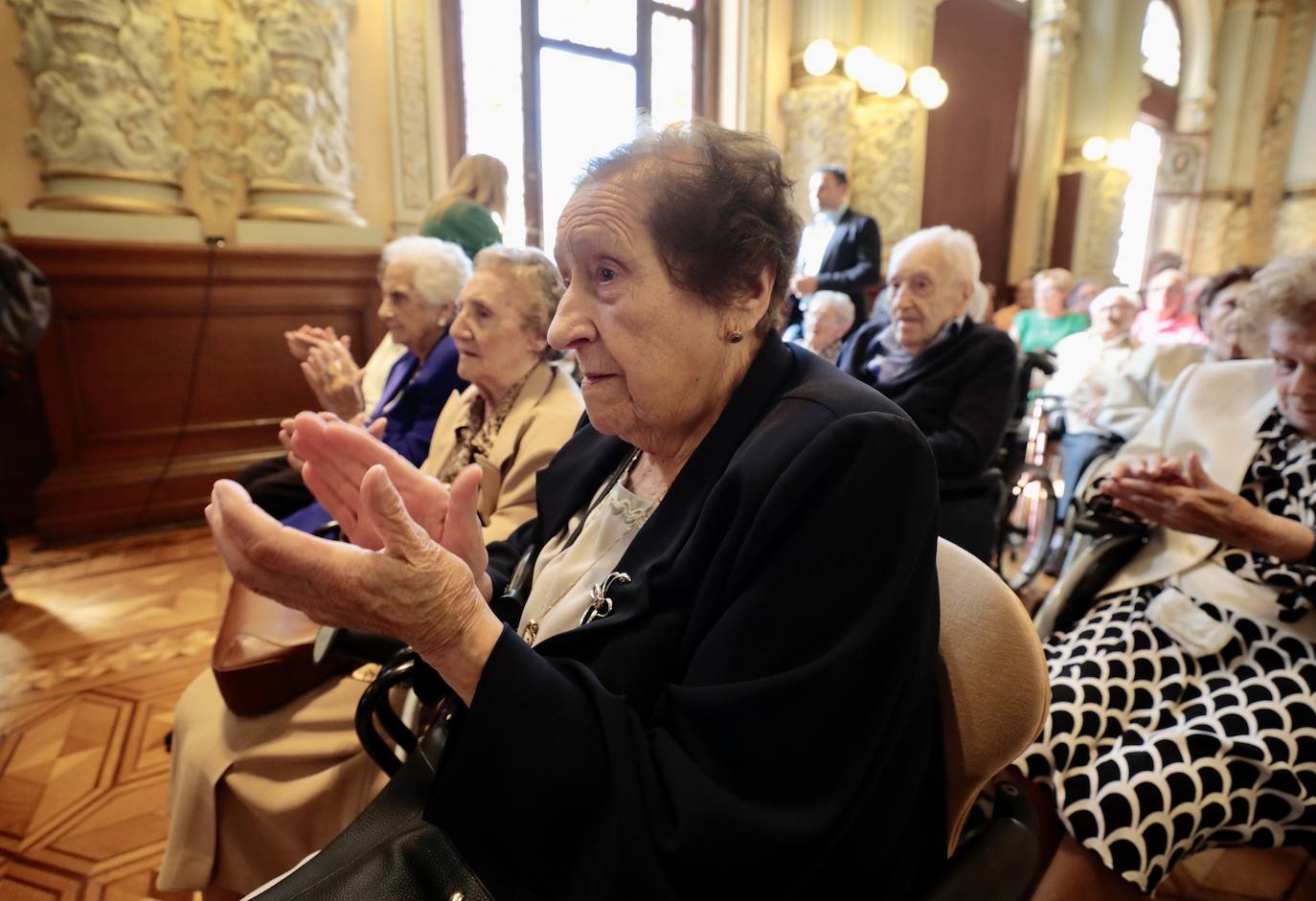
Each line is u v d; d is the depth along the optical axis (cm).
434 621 55
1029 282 585
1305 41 992
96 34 277
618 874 52
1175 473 105
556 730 55
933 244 188
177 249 297
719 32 518
